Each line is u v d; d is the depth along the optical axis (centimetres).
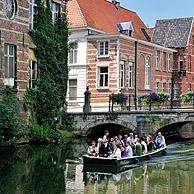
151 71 4566
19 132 2497
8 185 1720
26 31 2838
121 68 3962
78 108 3841
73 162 2255
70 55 4003
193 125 4256
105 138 2464
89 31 3947
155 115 3150
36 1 2945
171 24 5503
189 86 5459
